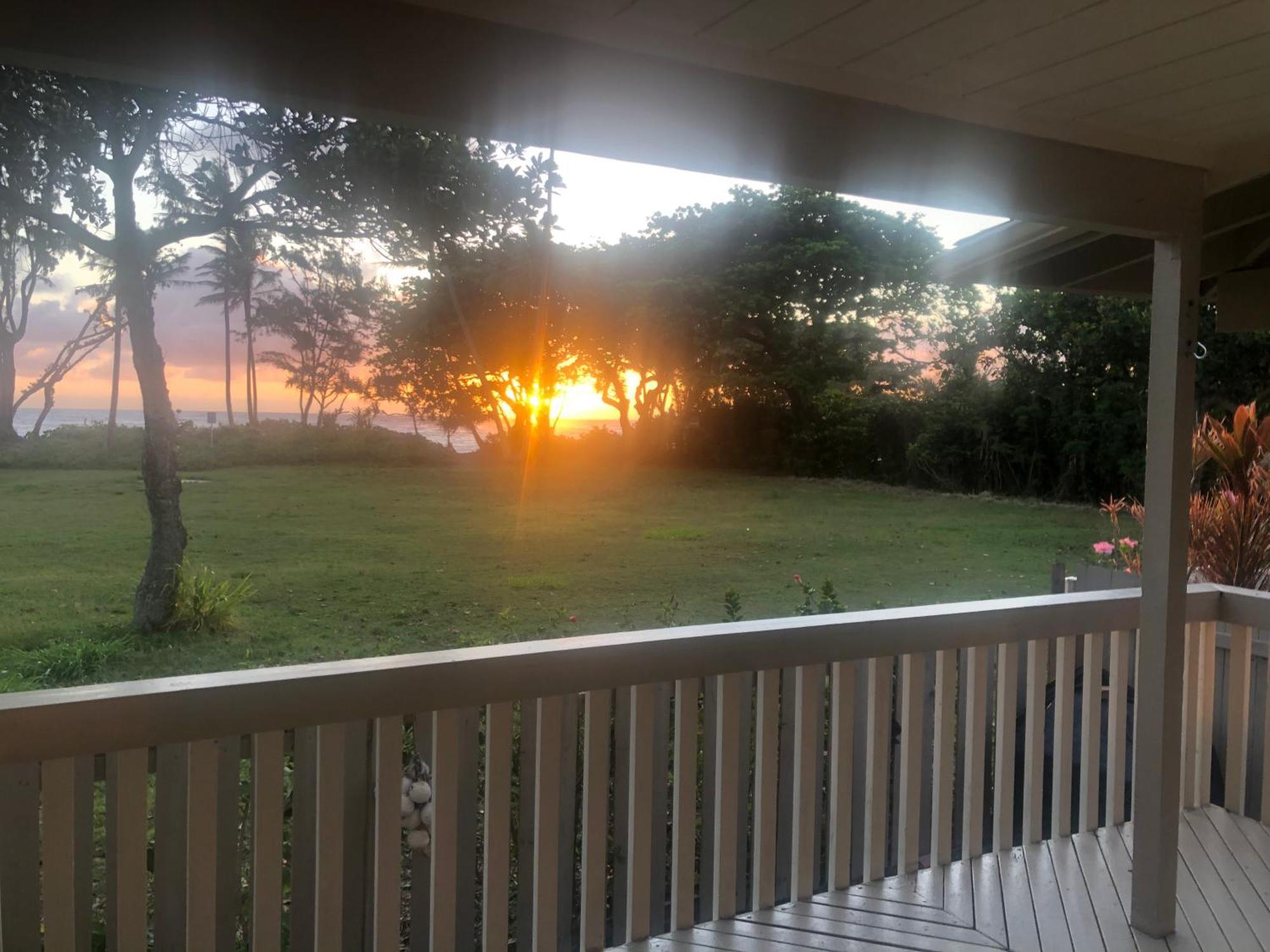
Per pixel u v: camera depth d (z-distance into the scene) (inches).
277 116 128.3
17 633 118.0
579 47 63.1
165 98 123.0
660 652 88.7
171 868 69.2
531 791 85.0
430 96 58.0
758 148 70.3
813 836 100.3
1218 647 133.5
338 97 55.2
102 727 65.4
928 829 117.0
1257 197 111.3
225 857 71.2
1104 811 132.8
